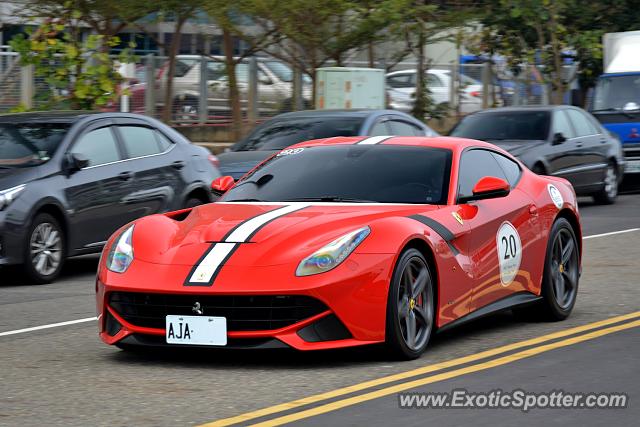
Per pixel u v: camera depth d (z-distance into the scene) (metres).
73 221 21.39
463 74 61.06
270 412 10.55
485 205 14.69
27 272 20.69
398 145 15.13
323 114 28.70
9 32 45.47
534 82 60.25
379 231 12.75
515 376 12.10
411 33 52.22
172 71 46.66
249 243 12.64
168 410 10.71
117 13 38.66
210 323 12.30
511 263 15.00
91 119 22.44
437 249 13.38
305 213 13.35
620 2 58.97
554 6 54.88
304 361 13.01
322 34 45.78
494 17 57.06
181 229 13.46
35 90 40.22
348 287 12.28
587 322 15.92
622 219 32.62
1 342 14.89
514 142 34.31
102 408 10.84
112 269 12.95
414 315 13.13
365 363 12.86
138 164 22.95
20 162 21.30
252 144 28.00
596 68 59.69
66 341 14.92
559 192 16.50
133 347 13.58
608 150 37.41
